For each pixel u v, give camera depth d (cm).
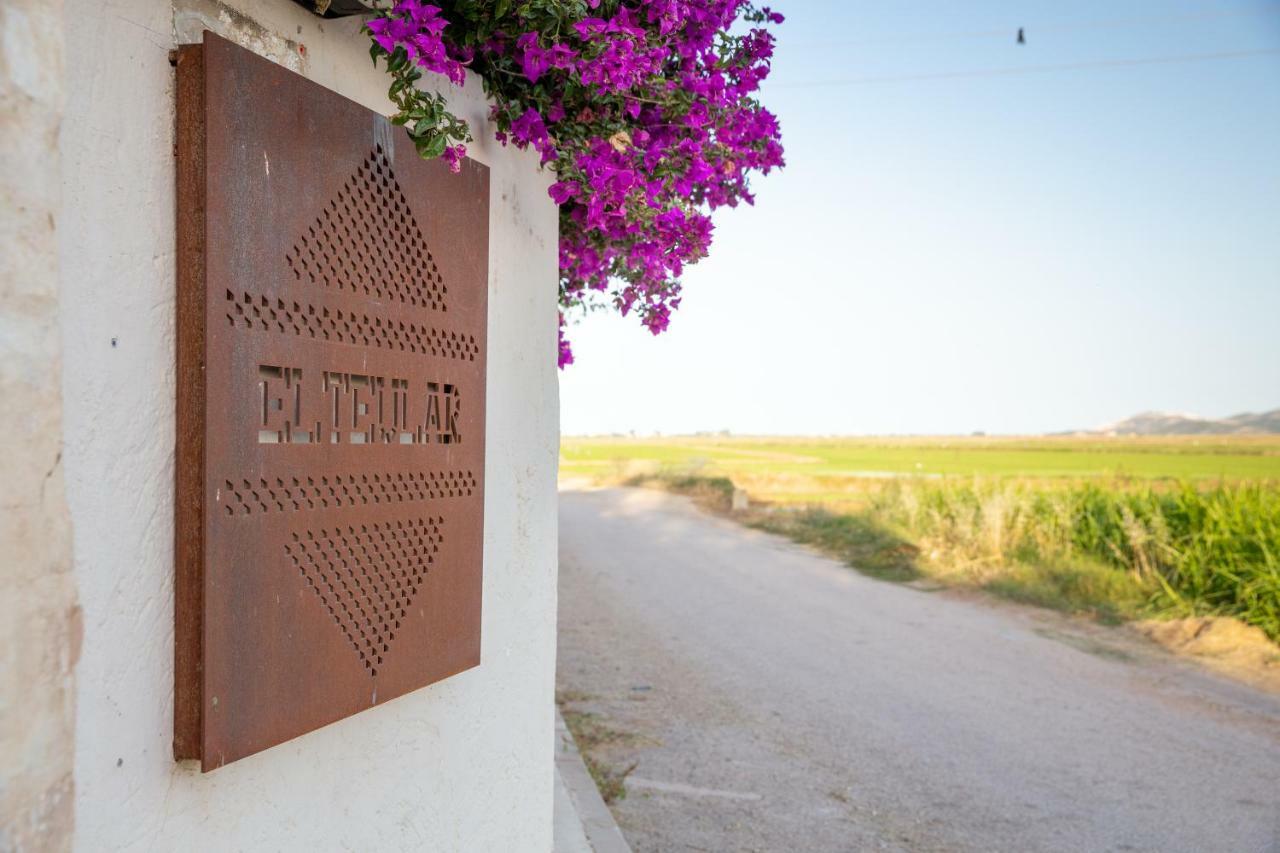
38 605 123
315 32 186
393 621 200
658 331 357
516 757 267
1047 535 1293
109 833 139
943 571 1250
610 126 260
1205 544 994
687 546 1653
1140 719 618
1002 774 506
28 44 120
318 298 175
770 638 859
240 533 156
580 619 935
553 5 209
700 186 321
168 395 150
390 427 198
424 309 210
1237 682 721
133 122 143
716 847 402
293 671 169
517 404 265
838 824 432
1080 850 410
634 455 8344
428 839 224
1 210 116
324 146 176
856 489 3225
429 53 176
